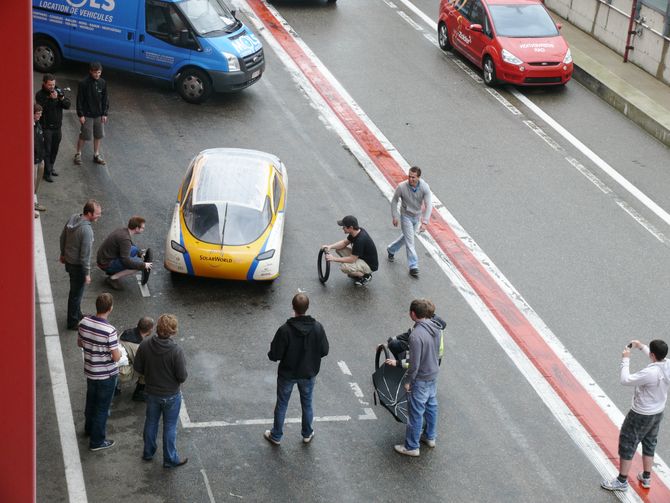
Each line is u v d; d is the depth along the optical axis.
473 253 39.31
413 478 26.52
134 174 41.81
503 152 48.41
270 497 25.12
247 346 31.61
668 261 40.31
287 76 54.16
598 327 35.25
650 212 44.12
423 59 58.84
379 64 57.28
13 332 10.68
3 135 9.88
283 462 26.44
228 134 46.72
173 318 23.89
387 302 35.19
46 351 29.78
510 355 32.97
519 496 26.36
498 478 26.97
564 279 38.12
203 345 31.36
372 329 33.44
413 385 26.42
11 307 10.58
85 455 25.73
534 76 54.38
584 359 33.28
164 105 48.88
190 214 34.69
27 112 9.87
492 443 28.42
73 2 48.88
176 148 44.66
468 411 29.77
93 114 40.62
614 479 26.98
